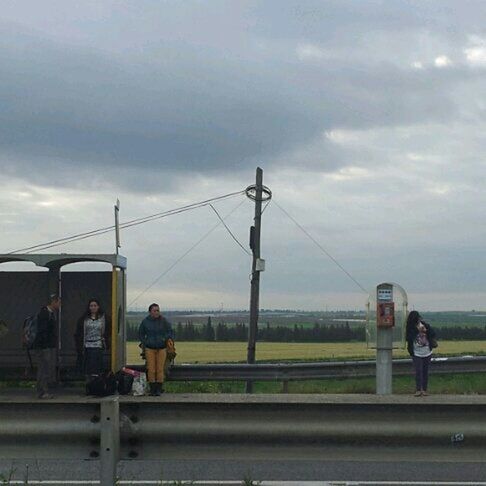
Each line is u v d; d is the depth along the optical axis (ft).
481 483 30.89
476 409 19.81
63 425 19.95
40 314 55.67
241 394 62.54
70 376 62.13
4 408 19.98
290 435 19.90
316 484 29.84
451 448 19.93
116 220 62.85
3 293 62.59
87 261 58.18
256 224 73.92
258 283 73.61
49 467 33.58
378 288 60.03
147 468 33.71
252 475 32.35
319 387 66.85
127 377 57.88
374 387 65.72
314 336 165.89
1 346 62.28
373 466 34.17
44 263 57.36
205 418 19.97
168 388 65.98
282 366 64.75
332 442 19.93
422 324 59.31
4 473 29.94
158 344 59.21
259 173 74.23
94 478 31.37
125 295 61.62
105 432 19.39
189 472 32.89
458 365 69.00
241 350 125.49
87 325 58.08
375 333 60.13
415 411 19.88
